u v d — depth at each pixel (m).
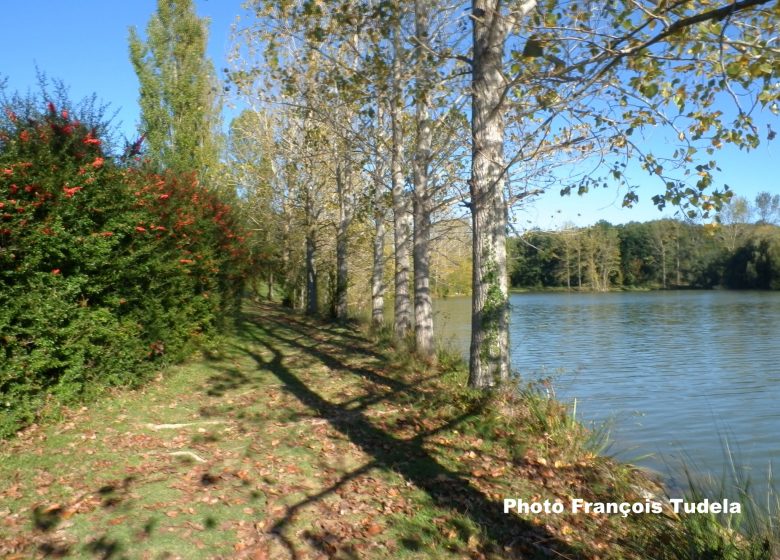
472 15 8.59
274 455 6.75
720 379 16.38
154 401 8.66
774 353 21.20
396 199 15.69
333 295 24.50
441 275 24.00
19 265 6.61
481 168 9.27
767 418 11.84
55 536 4.62
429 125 13.77
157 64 19.03
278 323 21.62
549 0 7.56
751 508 5.80
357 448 7.21
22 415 6.57
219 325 13.91
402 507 5.68
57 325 7.12
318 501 5.64
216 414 8.33
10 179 6.64
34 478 5.55
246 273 16.02
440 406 9.11
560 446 7.86
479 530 5.36
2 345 6.41
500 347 9.33
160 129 18.89
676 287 79.62
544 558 5.07
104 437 6.85
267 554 4.66
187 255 11.35
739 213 62.09
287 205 27.25
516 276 80.44
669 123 7.18
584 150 11.00
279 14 12.31
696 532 5.41
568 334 28.77
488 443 7.75
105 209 8.07
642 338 26.66
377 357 13.98
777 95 6.85
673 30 5.59
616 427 10.92
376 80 11.58
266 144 24.95
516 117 9.98
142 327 9.36
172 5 19.06
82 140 8.13
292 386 10.53
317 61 13.83
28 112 7.83
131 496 5.39
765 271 68.44
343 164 22.61
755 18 6.85
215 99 20.55
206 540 4.77
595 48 7.09
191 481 5.84
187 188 12.51
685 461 8.87
